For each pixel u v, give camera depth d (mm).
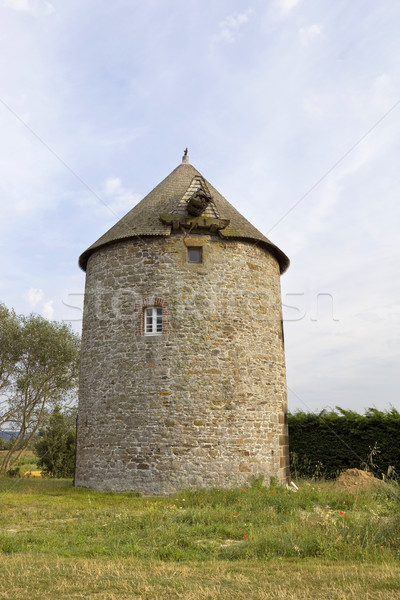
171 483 13539
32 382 23062
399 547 7777
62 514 10531
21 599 5254
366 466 16422
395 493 12234
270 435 14953
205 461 13789
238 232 15641
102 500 12617
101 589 5629
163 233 15039
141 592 5516
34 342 23594
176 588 5664
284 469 15359
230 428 14195
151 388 14266
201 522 9516
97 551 7516
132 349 14711
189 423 13961
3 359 23531
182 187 17016
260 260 16109
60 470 25594
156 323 14891
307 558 7316
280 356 16328
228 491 12539
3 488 15211
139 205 17359
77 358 24547
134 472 13852
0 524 9539
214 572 6418
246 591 5590
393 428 17531
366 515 8992
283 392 16234
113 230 16469
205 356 14492
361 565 6801
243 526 9070
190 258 15250
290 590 5625
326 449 18953
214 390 14328
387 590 5594
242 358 14859
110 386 14820
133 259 15367
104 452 14445
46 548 7707
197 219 15148
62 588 5602
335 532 8062
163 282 14914
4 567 6426
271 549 7680
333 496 12219
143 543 8172
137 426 14133
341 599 5297
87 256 17000
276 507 10836
